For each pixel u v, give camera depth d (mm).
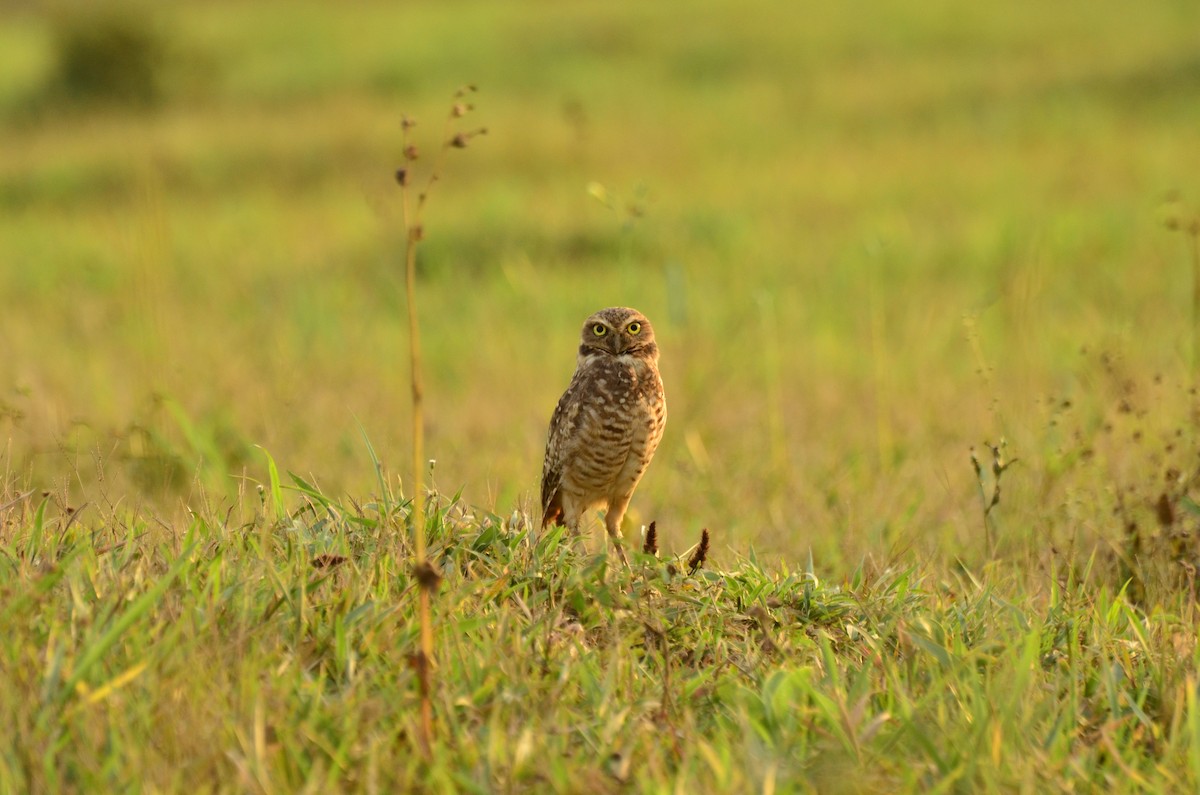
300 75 54531
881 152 36156
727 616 7551
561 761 5711
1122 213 26797
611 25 59781
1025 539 10055
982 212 28094
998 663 7098
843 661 7234
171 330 18094
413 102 48031
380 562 7332
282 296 23109
